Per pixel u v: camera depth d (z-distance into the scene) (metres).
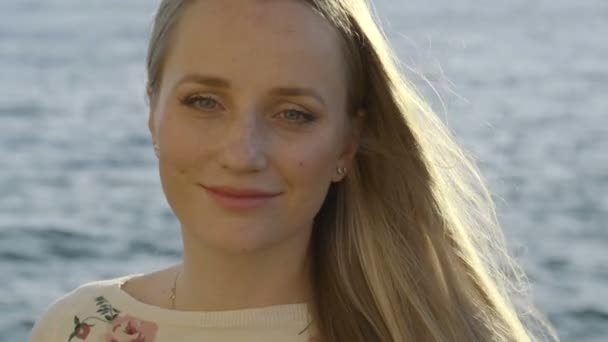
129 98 24.92
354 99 2.76
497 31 40.19
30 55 33.53
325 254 2.88
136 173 17.33
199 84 2.58
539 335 3.51
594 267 11.82
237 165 2.54
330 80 2.63
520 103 24.03
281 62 2.56
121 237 13.50
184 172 2.62
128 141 20.00
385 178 2.88
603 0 57.41
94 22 44.66
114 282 2.95
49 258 12.60
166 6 2.69
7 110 23.44
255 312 2.76
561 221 13.86
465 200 3.01
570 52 34.16
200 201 2.61
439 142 2.95
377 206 2.88
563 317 10.30
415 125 2.88
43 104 24.23
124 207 15.02
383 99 2.83
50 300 11.09
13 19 45.34
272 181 2.58
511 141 19.20
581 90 26.14
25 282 11.70
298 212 2.62
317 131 2.61
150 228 13.95
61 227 13.93
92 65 31.22
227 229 2.59
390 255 2.86
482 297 2.96
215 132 2.58
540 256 12.28
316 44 2.60
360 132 2.84
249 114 2.56
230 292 2.76
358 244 2.87
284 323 2.77
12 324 10.37
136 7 51.59
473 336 2.89
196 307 2.79
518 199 15.02
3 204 15.26
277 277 2.78
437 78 3.40
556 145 19.03
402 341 2.82
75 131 20.98
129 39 38.12
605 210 14.31
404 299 2.85
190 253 2.79
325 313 2.82
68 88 26.70
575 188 15.69
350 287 2.85
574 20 46.50
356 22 2.72
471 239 3.02
